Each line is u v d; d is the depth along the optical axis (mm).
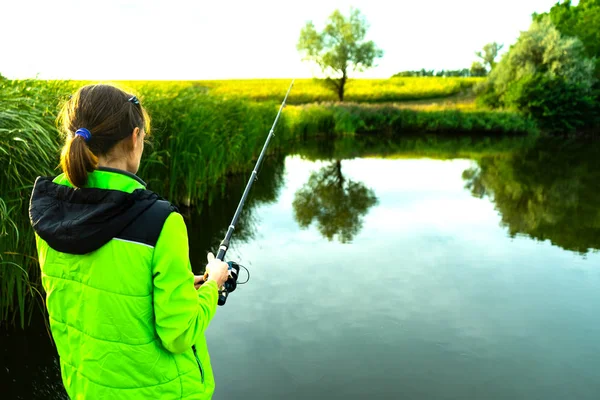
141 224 1009
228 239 1915
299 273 4203
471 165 11484
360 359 2826
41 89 3848
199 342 1221
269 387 2533
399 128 23156
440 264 4488
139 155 1148
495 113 22750
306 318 3344
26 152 2908
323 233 5488
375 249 4922
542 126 22906
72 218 998
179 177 6137
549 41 24312
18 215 3029
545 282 4066
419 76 51531
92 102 1059
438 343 3027
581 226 5926
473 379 2645
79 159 999
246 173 9812
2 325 3029
